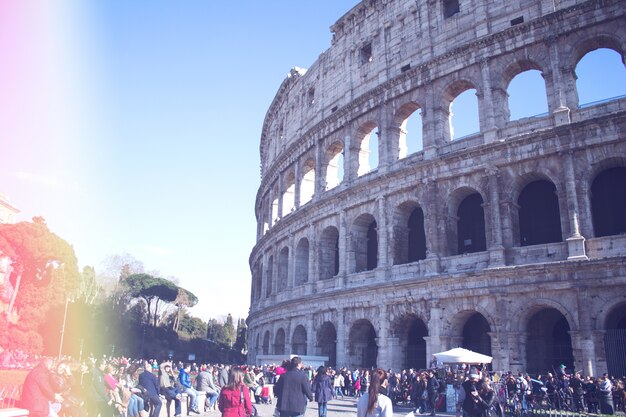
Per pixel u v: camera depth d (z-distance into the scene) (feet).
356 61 226.17
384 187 192.13
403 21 205.98
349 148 217.15
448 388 136.26
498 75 170.40
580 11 155.33
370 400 46.98
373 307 185.37
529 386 131.44
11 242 272.92
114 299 493.77
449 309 161.79
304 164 257.96
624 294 131.95
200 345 529.04
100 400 77.61
